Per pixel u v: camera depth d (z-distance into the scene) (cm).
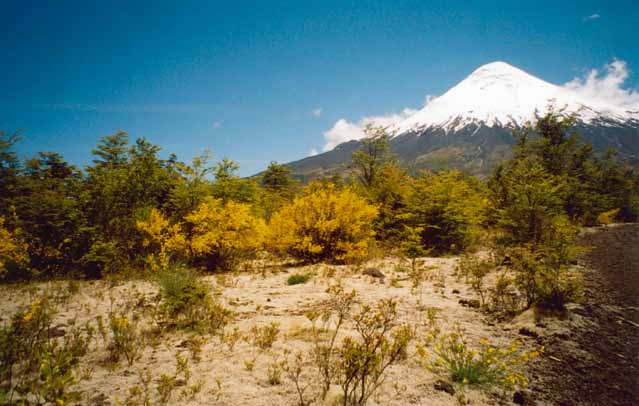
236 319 503
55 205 907
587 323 490
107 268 859
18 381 312
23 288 745
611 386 324
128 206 1048
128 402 272
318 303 588
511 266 857
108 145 1414
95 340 425
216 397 286
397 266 927
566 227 991
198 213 968
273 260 1119
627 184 3491
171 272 739
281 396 288
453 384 314
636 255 1168
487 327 468
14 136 1170
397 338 359
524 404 286
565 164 2622
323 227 1005
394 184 1509
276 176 3106
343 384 301
